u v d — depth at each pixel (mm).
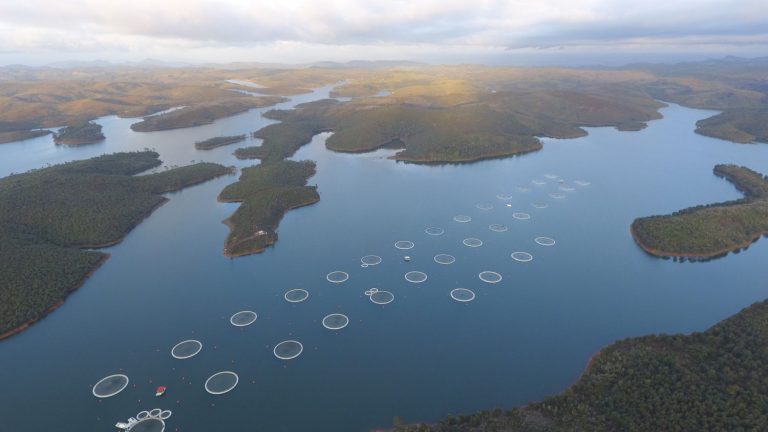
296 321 176875
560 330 171500
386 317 178625
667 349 146750
